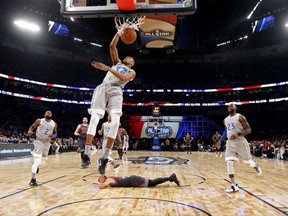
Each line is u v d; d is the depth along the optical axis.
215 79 34.22
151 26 17.34
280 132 27.47
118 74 3.50
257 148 20.62
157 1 4.22
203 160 13.86
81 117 32.78
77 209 3.61
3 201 4.09
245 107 32.03
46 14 27.09
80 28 29.83
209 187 5.54
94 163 11.18
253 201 4.22
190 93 33.69
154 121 29.78
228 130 5.57
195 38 22.55
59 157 15.68
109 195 4.57
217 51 34.91
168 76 35.16
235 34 30.73
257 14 27.42
